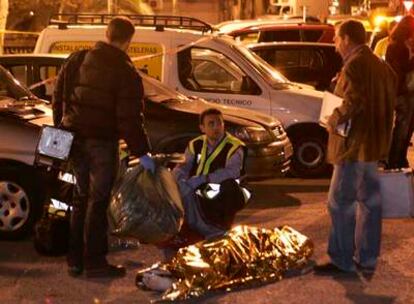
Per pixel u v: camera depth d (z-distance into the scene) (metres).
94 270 6.89
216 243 6.71
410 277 6.99
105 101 6.62
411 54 9.98
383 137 6.86
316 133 11.32
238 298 6.43
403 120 10.14
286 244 7.14
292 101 11.18
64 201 7.25
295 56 13.98
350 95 6.59
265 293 6.55
